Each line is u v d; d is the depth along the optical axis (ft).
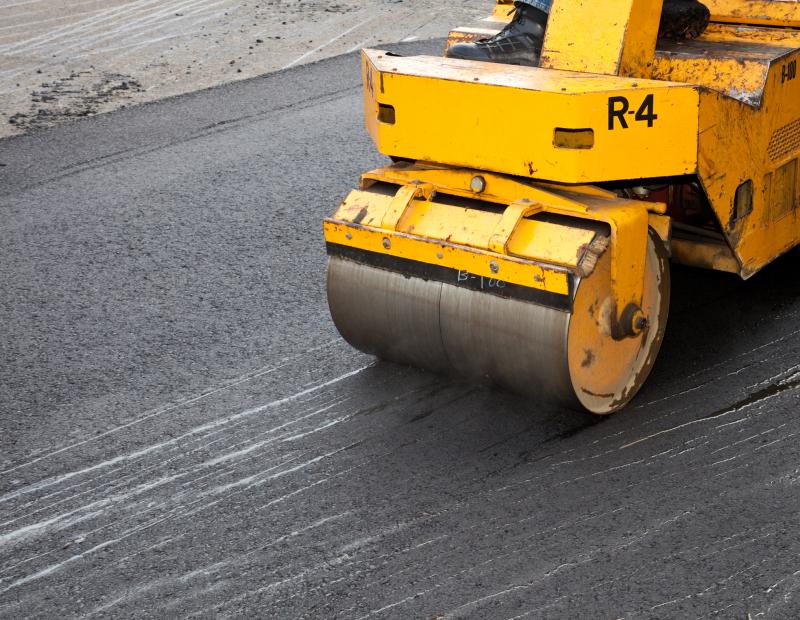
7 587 9.75
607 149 10.77
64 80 29.40
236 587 9.58
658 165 11.09
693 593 9.18
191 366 13.75
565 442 11.62
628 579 9.39
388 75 11.72
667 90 10.82
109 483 11.31
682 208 13.53
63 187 20.83
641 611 8.99
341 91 27.14
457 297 11.60
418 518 10.43
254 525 10.47
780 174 12.94
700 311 14.53
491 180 11.57
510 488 10.84
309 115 25.13
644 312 12.01
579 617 8.95
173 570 9.87
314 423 12.26
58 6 39.06
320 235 18.03
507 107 10.92
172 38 34.27
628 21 11.37
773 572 9.39
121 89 28.43
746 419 11.87
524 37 12.48
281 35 34.42
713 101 11.19
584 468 11.12
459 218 11.55
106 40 34.12
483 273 11.28
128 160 22.35
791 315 14.30
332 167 21.45
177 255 17.34
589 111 10.55
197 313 15.24
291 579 9.64
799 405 12.09
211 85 28.71
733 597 9.11
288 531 10.34
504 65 11.96
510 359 11.46
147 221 18.88
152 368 13.73
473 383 12.42
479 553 9.85
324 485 11.07
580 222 11.18
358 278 12.40
